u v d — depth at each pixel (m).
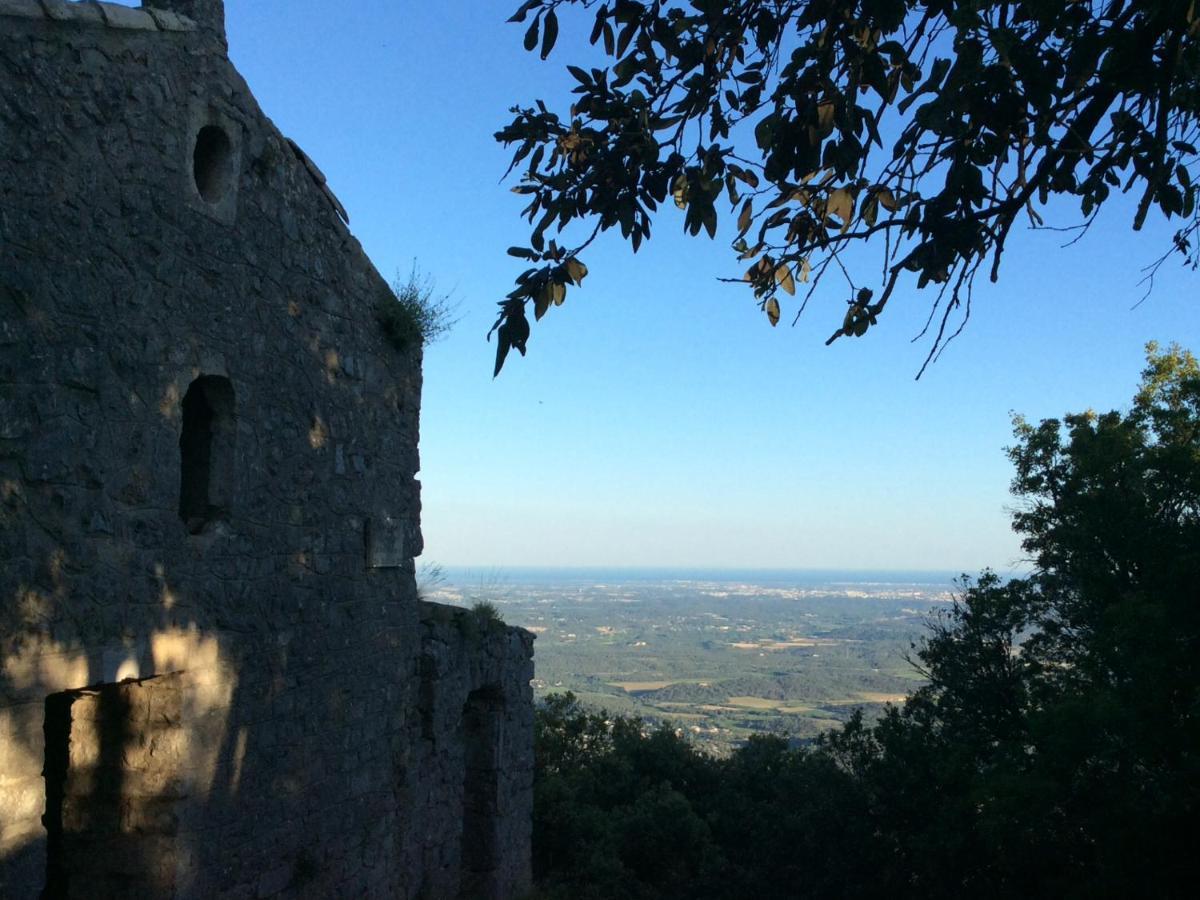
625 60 4.92
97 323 5.29
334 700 7.93
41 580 4.88
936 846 14.77
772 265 5.39
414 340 9.42
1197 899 11.69
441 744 10.22
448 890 10.49
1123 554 14.88
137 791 6.01
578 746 20.08
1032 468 17.72
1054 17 3.93
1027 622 17.17
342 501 8.15
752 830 17.77
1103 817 12.42
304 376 7.57
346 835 8.06
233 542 6.56
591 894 13.92
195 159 6.51
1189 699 11.62
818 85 4.53
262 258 6.99
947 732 17.14
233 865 6.52
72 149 5.15
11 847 4.65
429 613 10.84
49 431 4.95
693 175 4.81
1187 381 15.11
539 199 5.15
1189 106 4.12
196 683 6.12
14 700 4.70
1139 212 4.01
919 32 4.40
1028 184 4.51
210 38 6.39
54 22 5.06
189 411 6.73
